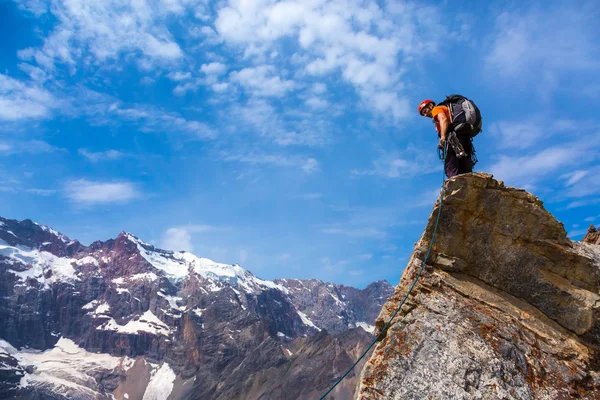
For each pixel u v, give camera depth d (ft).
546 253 43.57
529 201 44.52
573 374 38.32
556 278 43.19
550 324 41.98
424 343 39.17
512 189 44.96
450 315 40.96
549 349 39.78
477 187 44.88
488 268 44.11
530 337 40.32
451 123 48.60
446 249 44.91
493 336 39.65
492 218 44.65
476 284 43.86
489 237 44.45
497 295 43.24
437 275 43.93
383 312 43.50
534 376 37.88
